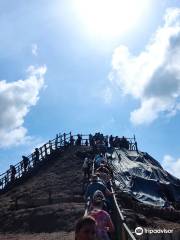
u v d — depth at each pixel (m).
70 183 41.81
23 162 51.53
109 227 8.85
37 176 48.34
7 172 51.34
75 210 31.61
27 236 29.27
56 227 29.88
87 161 35.94
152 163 55.91
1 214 35.34
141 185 43.38
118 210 12.46
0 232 31.83
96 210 9.05
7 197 43.47
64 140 56.47
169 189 44.56
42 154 54.59
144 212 36.34
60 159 51.34
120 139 56.81
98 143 51.34
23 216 33.16
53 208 32.75
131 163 49.84
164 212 37.12
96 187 13.62
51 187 41.66
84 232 5.34
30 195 40.44
